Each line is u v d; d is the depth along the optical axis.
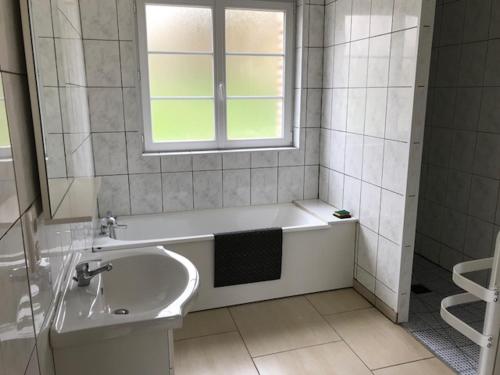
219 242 2.88
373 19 2.80
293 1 3.47
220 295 3.00
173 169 3.37
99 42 3.02
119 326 1.36
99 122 3.14
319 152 3.70
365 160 3.01
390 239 2.78
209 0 3.28
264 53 3.52
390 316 2.83
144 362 1.47
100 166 3.21
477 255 3.31
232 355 2.48
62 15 1.80
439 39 3.55
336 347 2.55
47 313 1.30
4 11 1.04
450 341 2.60
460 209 3.44
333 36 3.34
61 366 1.39
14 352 0.91
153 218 3.32
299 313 2.94
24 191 1.11
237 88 3.52
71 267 1.77
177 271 1.80
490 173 3.15
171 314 1.42
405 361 2.42
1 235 0.86
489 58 3.10
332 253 3.19
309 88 3.55
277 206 3.64
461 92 3.36
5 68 1.01
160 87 3.33
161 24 3.23
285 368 2.37
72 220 1.32
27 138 1.18
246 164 3.54
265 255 3.00
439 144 3.62
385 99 2.73
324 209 3.44
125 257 1.88
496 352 1.54
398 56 2.57
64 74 1.78
